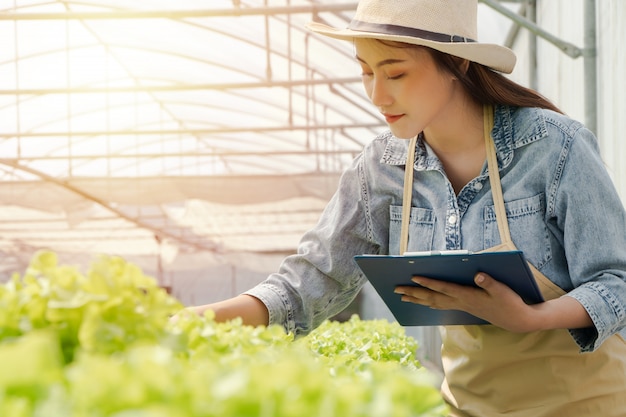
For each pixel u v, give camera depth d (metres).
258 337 1.34
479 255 1.75
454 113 2.14
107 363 0.73
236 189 13.80
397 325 4.64
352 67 10.86
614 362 2.07
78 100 12.87
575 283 2.03
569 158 2.03
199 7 9.95
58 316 1.02
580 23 6.40
